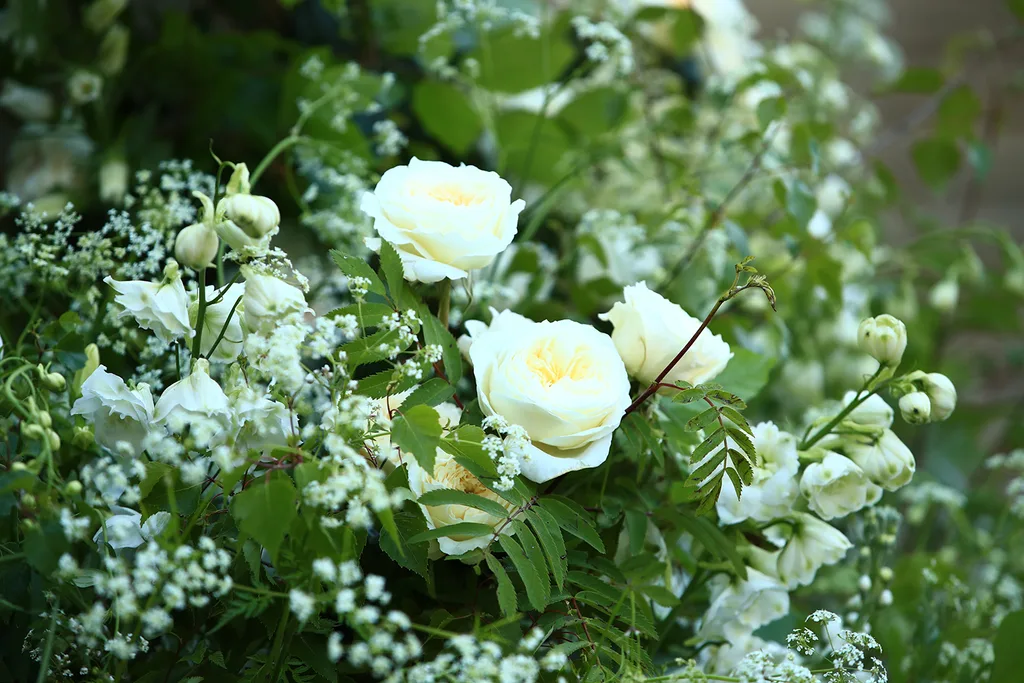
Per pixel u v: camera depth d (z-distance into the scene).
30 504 1.21
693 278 1.67
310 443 1.25
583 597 1.29
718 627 1.39
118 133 1.71
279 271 1.26
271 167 1.69
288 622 1.25
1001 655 1.41
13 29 1.65
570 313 1.58
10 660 1.28
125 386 1.26
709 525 1.35
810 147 1.61
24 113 1.68
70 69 1.68
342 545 1.22
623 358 1.32
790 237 1.65
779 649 1.40
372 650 1.17
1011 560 1.66
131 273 1.37
